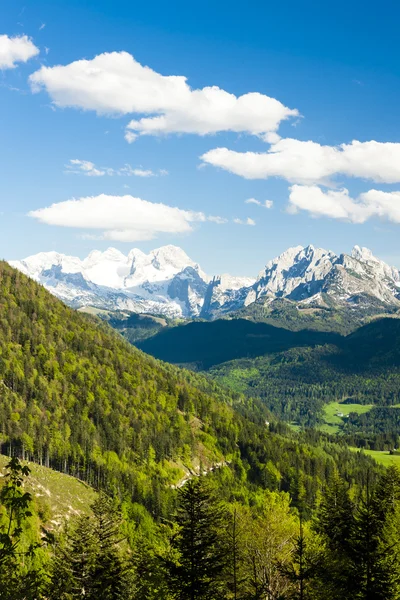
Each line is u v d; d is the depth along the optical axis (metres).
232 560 45.69
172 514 44.44
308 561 42.81
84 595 55.34
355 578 39.88
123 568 58.28
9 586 25.45
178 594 42.16
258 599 43.94
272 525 53.72
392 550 43.84
